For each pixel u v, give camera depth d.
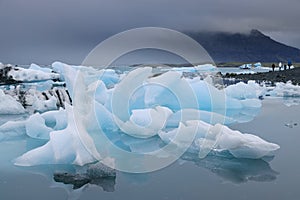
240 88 10.19
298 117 7.25
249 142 3.96
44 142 5.00
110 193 2.96
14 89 9.47
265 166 3.69
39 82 12.15
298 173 3.43
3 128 5.79
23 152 4.39
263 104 9.70
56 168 3.64
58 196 2.90
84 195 2.92
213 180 3.28
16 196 2.90
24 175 3.44
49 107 8.24
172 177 3.37
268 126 6.11
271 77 18.12
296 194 2.90
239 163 3.83
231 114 7.72
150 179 3.32
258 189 3.03
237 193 2.93
